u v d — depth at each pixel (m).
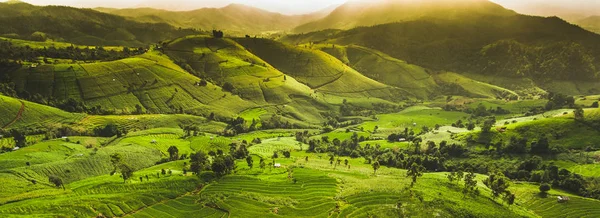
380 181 162.38
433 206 132.75
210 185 157.38
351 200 139.12
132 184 157.62
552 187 182.88
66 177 194.00
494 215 133.12
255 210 133.00
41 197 146.75
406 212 127.12
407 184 157.62
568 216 150.88
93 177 188.75
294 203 138.88
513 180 196.00
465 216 128.88
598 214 151.12
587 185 177.50
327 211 131.75
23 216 119.19
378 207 131.88
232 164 182.00
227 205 136.62
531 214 147.62
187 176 165.75
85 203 132.12
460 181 174.75
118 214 129.25
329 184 157.88
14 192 157.00
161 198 143.50
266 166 192.88
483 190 162.00
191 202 142.00
